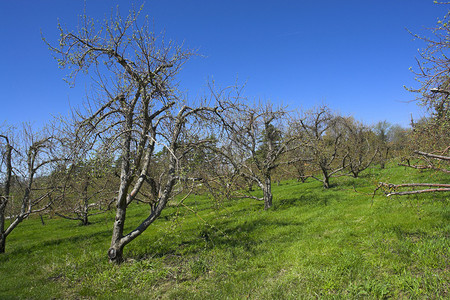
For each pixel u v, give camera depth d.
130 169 8.66
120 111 8.65
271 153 15.67
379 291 4.97
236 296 5.57
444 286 4.77
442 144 6.36
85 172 7.68
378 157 23.02
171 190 9.35
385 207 10.95
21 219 13.07
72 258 9.98
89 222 20.83
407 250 6.41
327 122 21.64
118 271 7.51
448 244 6.26
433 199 10.05
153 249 9.90
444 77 5.00
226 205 19.97
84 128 8.11
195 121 9.22
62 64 7.25
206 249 9.05
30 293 6.91
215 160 10.19
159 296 6.05
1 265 10.91
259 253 8.03
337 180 22.55
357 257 6.48
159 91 8.18
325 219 10.98
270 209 15.34
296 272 6.30
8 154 13.23
